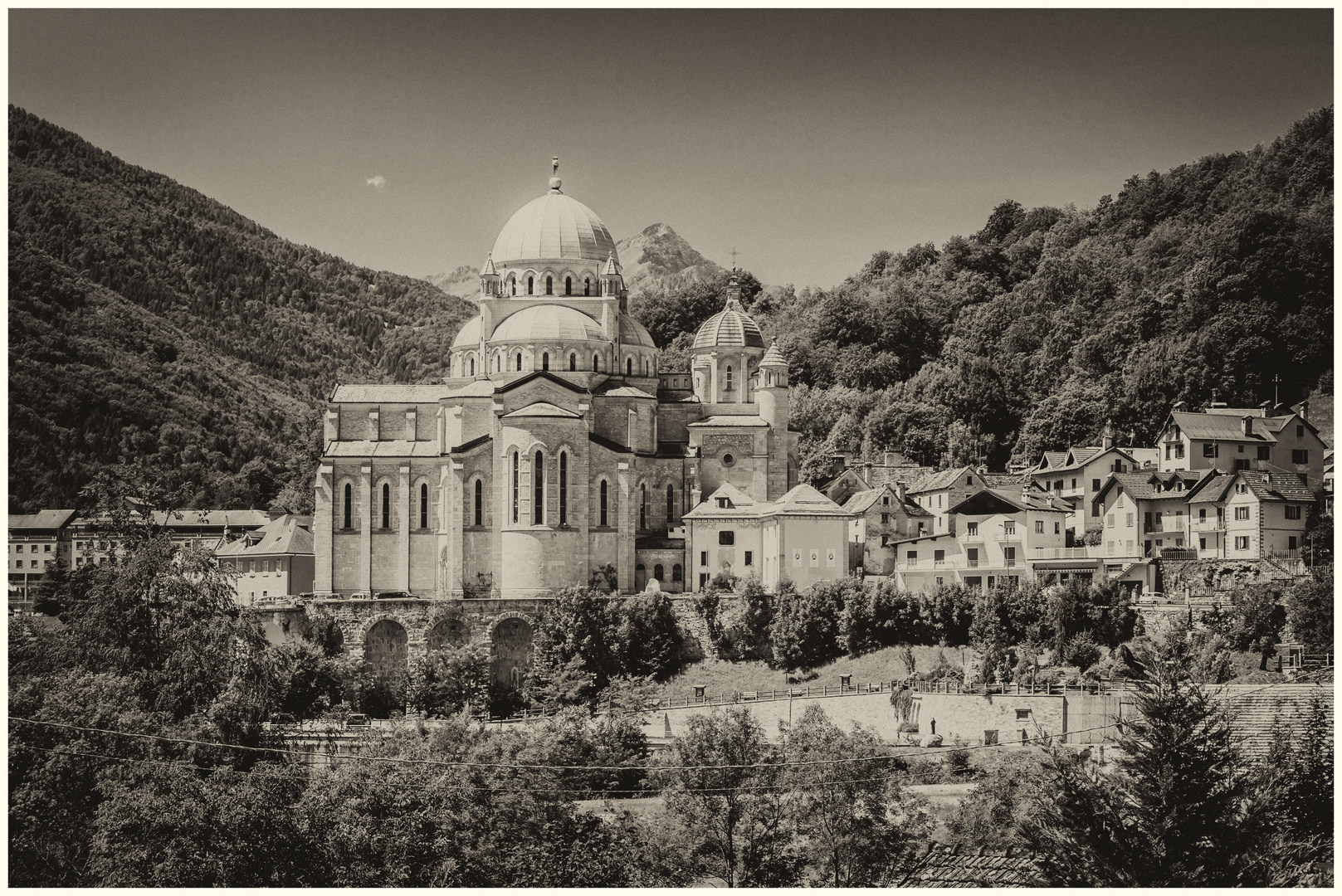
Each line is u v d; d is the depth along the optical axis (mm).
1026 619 152125
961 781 121188
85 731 110125
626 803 117062
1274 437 185875
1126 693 123812
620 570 174500
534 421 172625
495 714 160875
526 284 189250
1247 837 86125
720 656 164125
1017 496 179125
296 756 116562
